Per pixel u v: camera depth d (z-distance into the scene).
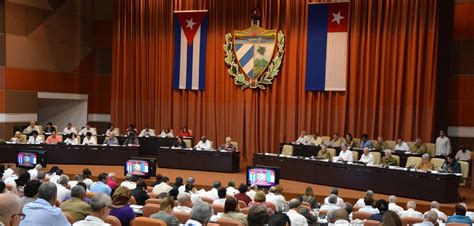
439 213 9.70
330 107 19.53
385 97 18.66
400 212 9.31
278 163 16.81
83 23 24.33
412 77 18.11
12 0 21.30
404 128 18.39
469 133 18.02
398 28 18.36
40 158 16.23
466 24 18.05
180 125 22.33
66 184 9.37
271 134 20.72
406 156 15.76
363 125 19.05
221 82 21.53
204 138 18.53
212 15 21.58
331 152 16.42
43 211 4.96
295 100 20.16
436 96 18.00
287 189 14.65
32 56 22.11
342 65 19.20
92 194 8.65
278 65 20.38
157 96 22.67
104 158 18.59
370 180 14.46
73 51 23.91
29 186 5.84
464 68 18.08
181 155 18.22
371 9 18.72
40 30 22.41
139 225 5.79
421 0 17.94
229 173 17.47
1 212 2.96
